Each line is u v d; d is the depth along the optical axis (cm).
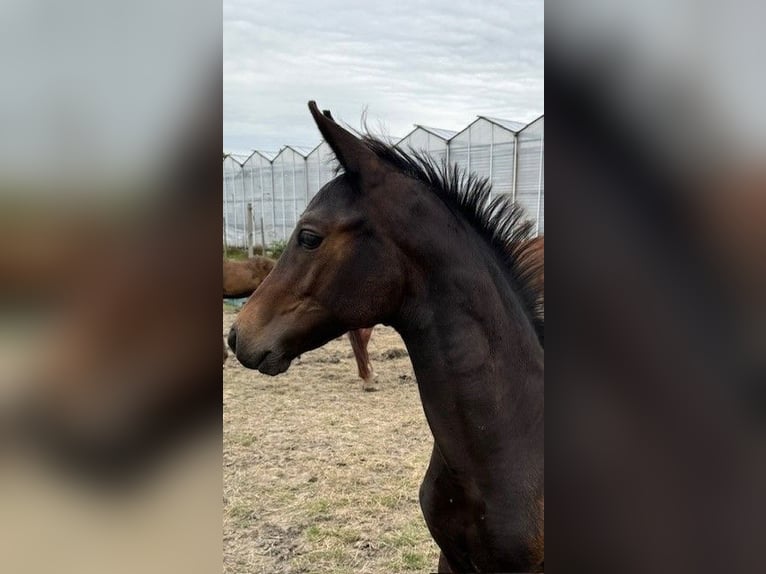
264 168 1686
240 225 1798
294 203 1608
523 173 1199
